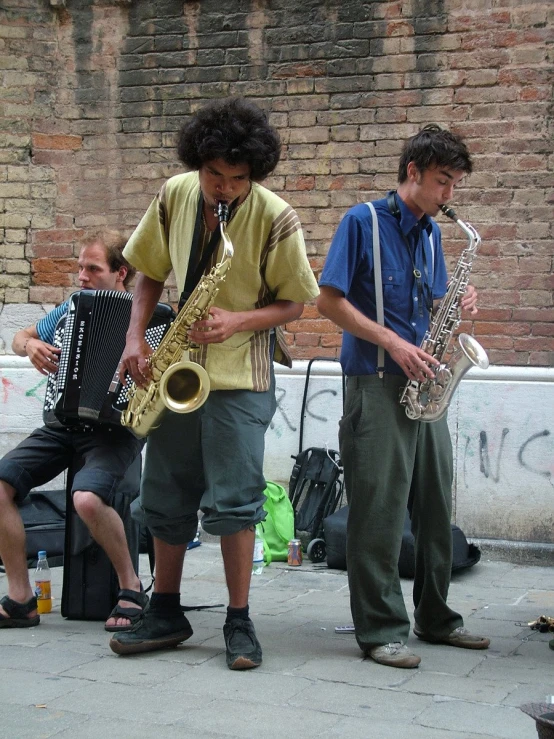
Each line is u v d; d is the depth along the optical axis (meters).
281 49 6.44
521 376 5.66
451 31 6.18
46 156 6.66
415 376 3.54
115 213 6.65
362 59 6.33
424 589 3.92
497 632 4.15
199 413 3.58
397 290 3.74
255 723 3.03
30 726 3.00
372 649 3.66
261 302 3.65
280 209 3.50
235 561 3.63
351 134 6.36
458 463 5.75
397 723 3.04
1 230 6.68
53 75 6.67
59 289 6.67
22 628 4.21
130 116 6.63
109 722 3.04
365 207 3.76
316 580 5.22
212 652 3.78
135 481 4.52
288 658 3.70
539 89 6.07
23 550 4.26
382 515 3.65
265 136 3.33
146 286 3.81
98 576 4.33
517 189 6.11
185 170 6.57
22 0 6.62
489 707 3.18
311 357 6.38
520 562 5.59
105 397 4.22
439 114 6.22
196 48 6.55
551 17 6.04
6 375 6.36
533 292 6.09
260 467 3.60
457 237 6.22
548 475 5.61
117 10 6.61
